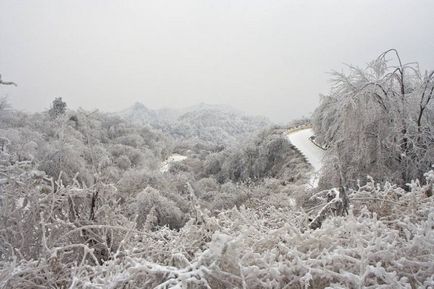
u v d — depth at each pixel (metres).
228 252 1.82
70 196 3.42
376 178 10.44
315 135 28.88
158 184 20.48
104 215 3.66
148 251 2.56
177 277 1.87
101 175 4.21
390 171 10.43
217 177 33.28
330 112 12.93
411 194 2.98
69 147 16.44
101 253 3.28
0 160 4.04
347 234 2.30
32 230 2.90
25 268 2.07
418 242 2.03
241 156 31.75
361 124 10.66
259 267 1.99
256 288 1.92
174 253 2.27
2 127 21.11
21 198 3.21
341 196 3.55
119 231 3.58
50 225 2.94
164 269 1.83
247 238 2.37
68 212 3.34
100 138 37.69
